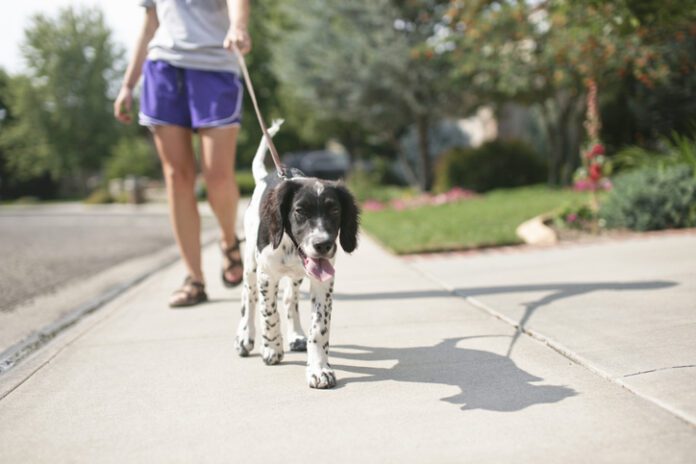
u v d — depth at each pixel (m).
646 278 4.54
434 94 15.88
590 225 7.63
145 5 4.55
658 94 13.37
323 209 2.69
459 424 2.32
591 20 7.54
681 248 5.69
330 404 2.59
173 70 4.32
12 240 11.21
